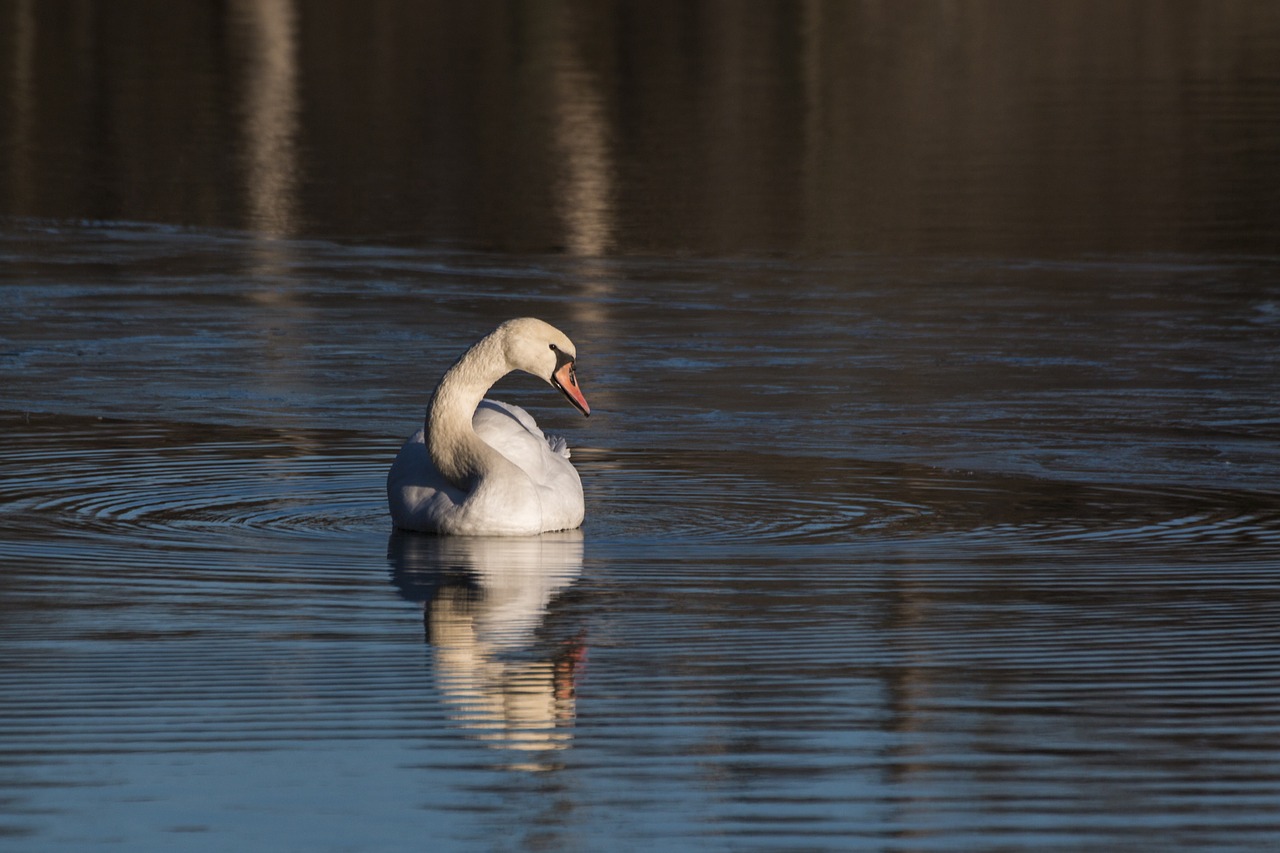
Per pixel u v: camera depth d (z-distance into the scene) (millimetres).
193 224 28062
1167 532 12469
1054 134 36656
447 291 23344
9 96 40688
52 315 21641
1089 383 18328
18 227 27609
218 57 47094
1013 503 13477
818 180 31922
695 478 14312
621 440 15844
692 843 6824
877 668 9062
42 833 6910
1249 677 8867
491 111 39062
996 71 45625
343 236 27203
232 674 8914
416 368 18938
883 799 7250
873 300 22828
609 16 56125
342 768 7590
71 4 58438
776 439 15891
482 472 12281
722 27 53656
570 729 8109
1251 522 12820
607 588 10820
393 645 9523
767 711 8367
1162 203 29766
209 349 19766
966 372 18844
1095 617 10094
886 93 42031
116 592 10625
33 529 12234
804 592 10719
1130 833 6914
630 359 19422
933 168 33125
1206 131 36688
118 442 15344
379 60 46656
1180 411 17109
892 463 14953
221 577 11008
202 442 15391
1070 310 22234
